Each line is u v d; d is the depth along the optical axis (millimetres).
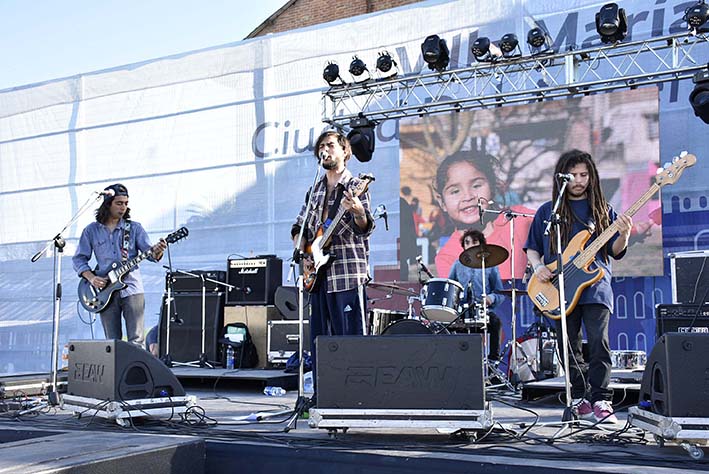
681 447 3115
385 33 8516
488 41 6945
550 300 4027
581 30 7582
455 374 3242
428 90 7750
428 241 7918
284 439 3355
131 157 9812
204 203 9344
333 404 3330
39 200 10305
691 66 6469
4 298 10320
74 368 4406
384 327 6602
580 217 4035
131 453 2883
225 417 4328
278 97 9031
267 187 9008
